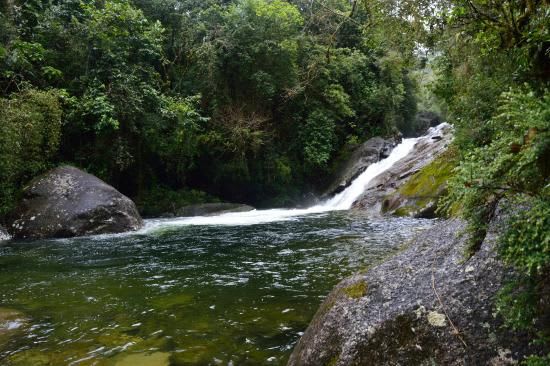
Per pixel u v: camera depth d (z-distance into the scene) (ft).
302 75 59.47
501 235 5.91
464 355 6.98
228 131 52.54
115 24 42.57
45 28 39.99
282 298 14.66
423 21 20.31
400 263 9.72
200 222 37.93
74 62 41.16
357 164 57.93
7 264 21.76
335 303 9.43
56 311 13.99
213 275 18.31
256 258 21.39
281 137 60.59
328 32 59.72
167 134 47.32
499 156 5.32
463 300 7.69
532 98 5.10
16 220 32.04
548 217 4.72
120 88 40.63
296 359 9.18
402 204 33.91
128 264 21.07
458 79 22.34
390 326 8.02
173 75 53.88
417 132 89.56
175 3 55.16
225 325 12.34
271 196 58.75
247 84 55.72
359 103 69.41
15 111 31.48
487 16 9.33
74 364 10.05
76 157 41.24
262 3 54.34
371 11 23.41
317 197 59.41
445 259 8.96
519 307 6.18
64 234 31.19
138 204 46.98
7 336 11.85
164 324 12.58
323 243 24.48
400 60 35.96
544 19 7.48
